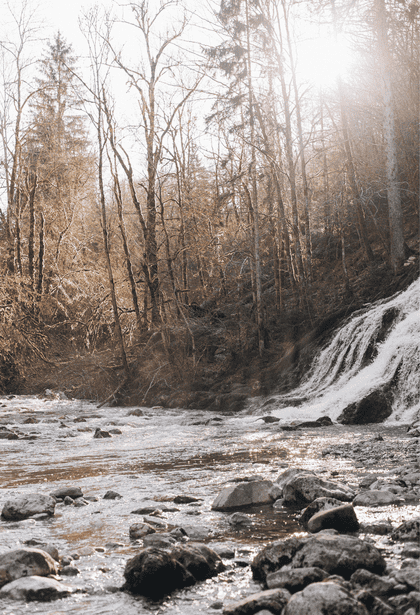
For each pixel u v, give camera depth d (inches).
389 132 863.7
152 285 989.2
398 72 979.3
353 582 124.3
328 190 1151.0
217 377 871.1
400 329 625.9
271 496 227.3
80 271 1195.9
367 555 133.7
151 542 167.2
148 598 129.0
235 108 892.6
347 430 482.9
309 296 872.9
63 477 302.7
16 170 1200.2
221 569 146.5
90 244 1387.8
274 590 118.0
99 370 965.8
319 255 1249.4
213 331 940.0
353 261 1073.5
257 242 877.2
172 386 875.4
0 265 1165.7
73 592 133.6
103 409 818.2
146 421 649.0
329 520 173.2
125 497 245.1
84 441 474.9
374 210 1117.1
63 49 1541.6
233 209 1111.0
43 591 130.1
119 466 336.8
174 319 999.6
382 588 120.6
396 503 204.5
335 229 1206.9
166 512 213.8
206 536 178.2
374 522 179.0
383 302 743.1
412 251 845.2
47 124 1254.9
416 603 111.1
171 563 135.9
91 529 193.0
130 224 1246.3
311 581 123.0
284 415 625.3
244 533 181.3
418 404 529.7
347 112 1040.2
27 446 444.1
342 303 853.8
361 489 234.4
